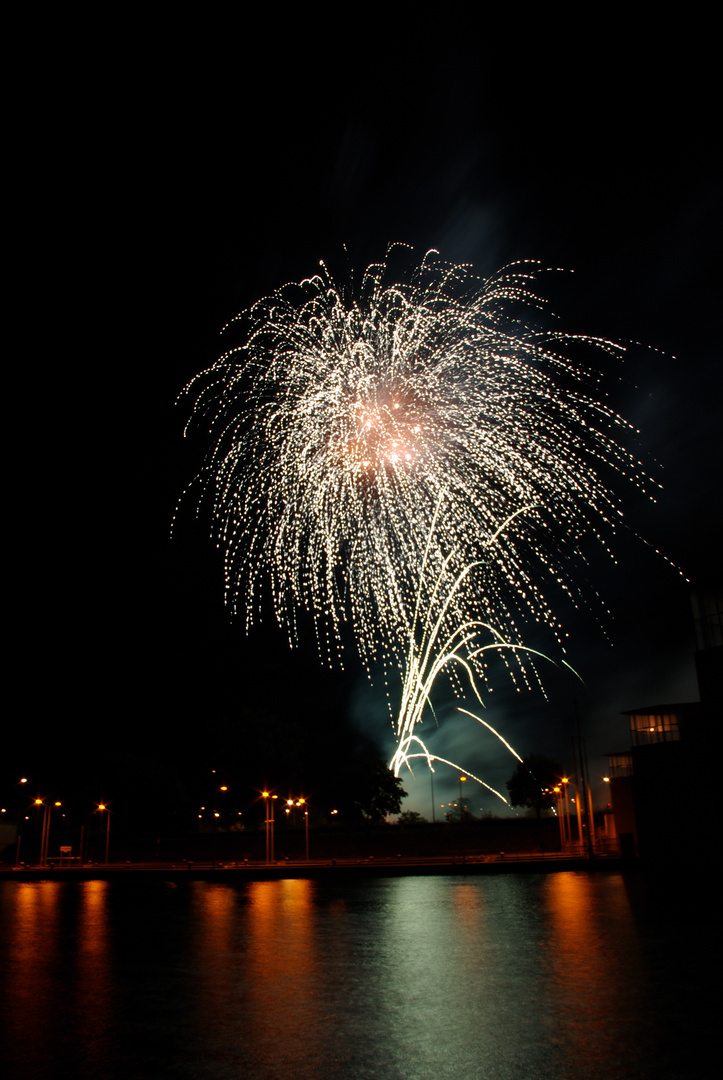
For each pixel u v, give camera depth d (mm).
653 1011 16562
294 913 39156
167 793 116812
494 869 68938
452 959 24016
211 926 34500
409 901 43562
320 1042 15000
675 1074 12602
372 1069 13273
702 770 52375
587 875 59688
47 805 102125
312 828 117188
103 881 71188
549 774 122875
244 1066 13609
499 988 19406
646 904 37375
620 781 76438
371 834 106312
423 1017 16719
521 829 102750
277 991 19922
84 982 21719
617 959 22875
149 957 26078
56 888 62594
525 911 36156
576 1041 14516
